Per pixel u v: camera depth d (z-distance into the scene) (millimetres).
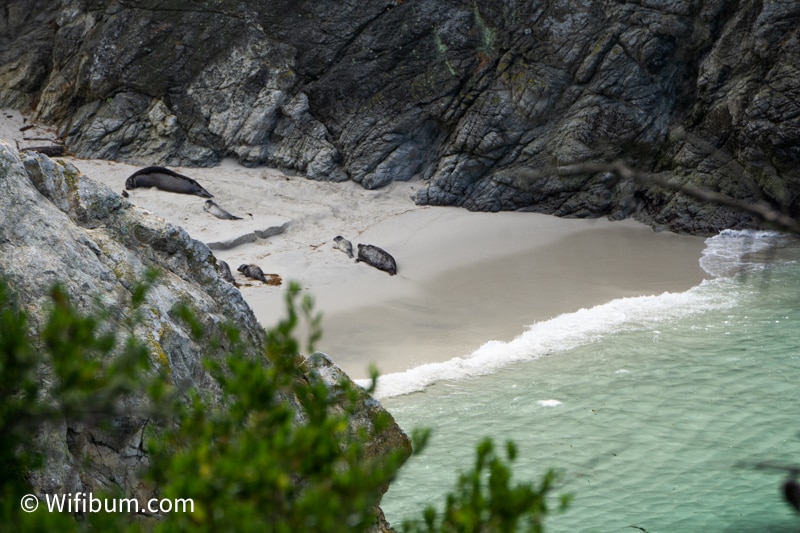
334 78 54438
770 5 45188
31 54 59938
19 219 11953
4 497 5090
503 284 40281
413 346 32750
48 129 57344
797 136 44781
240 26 55406
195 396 5332
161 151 54594
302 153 54062
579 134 50094
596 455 22734
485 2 53031
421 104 53750
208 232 44188
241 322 14805
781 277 38625
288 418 4816
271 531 4266
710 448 22922
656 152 50281
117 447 10578
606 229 48500
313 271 41000
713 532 18922
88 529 5000
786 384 26844
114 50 55938
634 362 29359
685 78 50312
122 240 13828
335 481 4523
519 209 51438
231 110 54625
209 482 4359
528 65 51906
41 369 9781
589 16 50969
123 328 11680
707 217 46844
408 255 44688
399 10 54219
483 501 4582
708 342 30875
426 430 5398
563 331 33000
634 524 19406
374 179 53125
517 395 27141
